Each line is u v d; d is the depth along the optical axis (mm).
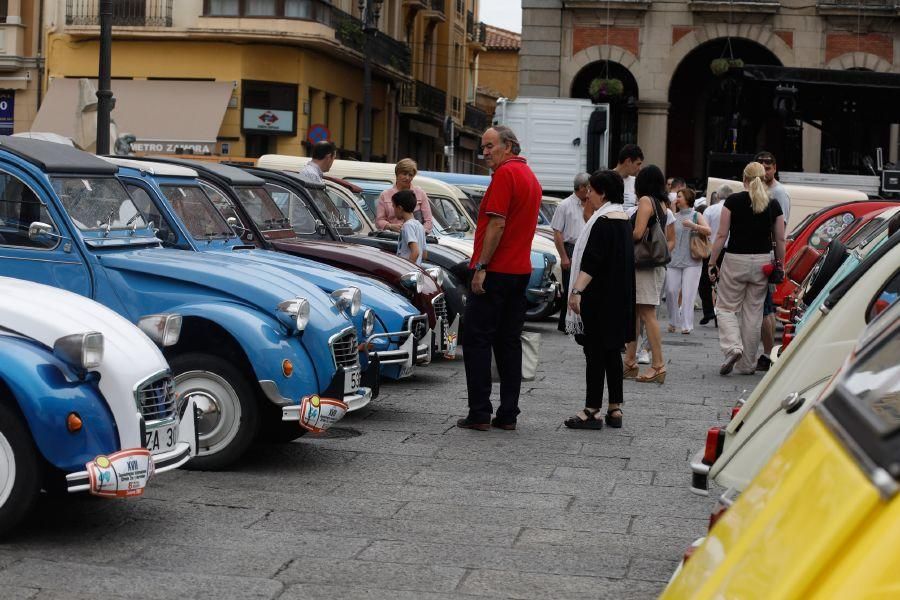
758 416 4160
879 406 1783
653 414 10867
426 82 58781
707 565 1897
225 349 7883
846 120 27078
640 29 41656
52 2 41188
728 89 27594
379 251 12141
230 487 7414
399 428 9742
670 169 47906
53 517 6539
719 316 13750
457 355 15023
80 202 8305
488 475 8039
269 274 8297
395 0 52250
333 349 8055
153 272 8016
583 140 29516
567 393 12141
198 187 10438
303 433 8648
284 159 17125
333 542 6188
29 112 41938
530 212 9773
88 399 5871
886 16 40969
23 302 6078
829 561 1484
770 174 14906
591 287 9891
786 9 41281
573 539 6402
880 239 8773
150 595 5164
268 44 40469
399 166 13898
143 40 40469
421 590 5363
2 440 5770
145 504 6918
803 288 10086
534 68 42156
